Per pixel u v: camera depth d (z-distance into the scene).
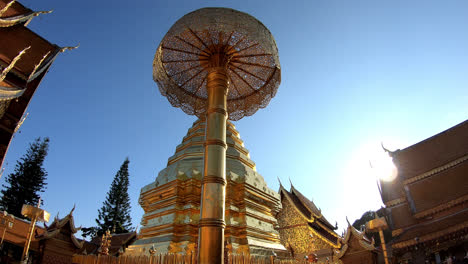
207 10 7.50
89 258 9.05
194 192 12.43
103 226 50.19
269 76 8.88
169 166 14.22
